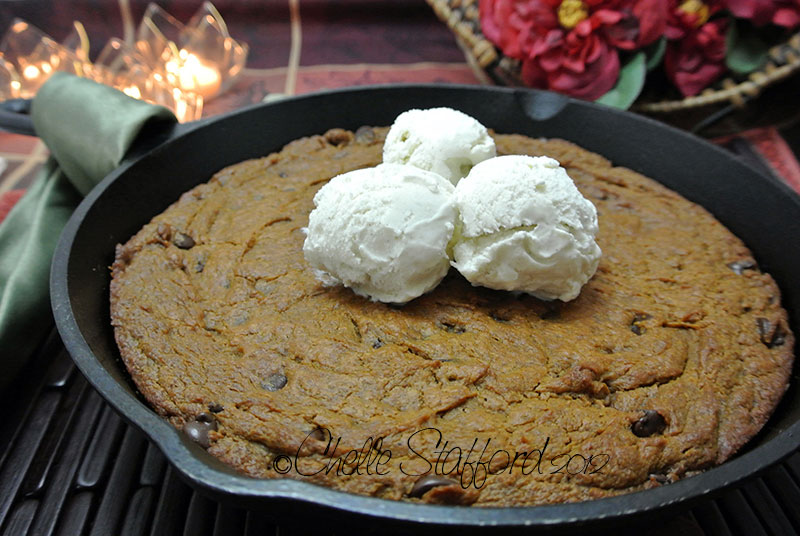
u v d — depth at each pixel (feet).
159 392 0.96
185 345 1.01
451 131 1.09
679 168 1.30
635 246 1.17
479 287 1.06
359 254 0.98
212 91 1.74
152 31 1.78
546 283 1.01
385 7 2.04
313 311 1.03
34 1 1.95
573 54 1.49
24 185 1.48
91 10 1.98
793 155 1.56
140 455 1.03
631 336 1.02
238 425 0.92
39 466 1.03
